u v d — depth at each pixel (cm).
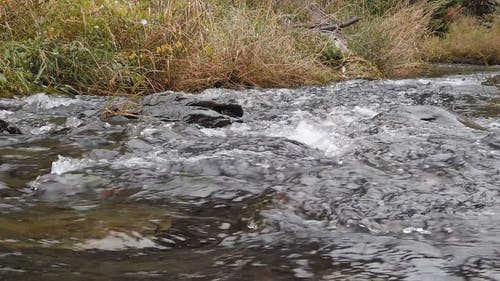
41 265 138
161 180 229
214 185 220
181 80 559
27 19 554
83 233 162
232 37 629
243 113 422
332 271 139
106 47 554
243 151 278
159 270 139
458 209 192
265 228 173
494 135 311
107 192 213
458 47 1251
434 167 253
